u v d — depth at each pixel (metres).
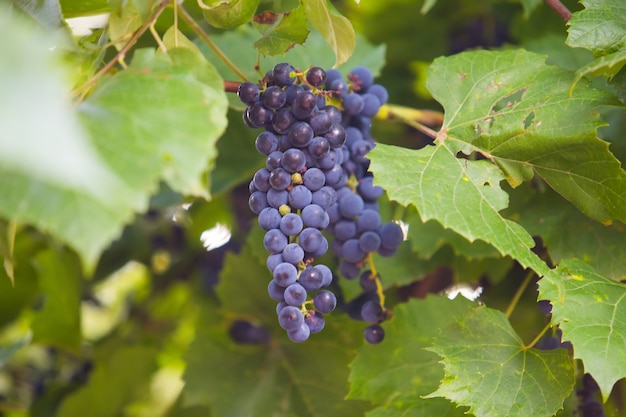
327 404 0.75
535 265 0.52
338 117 0.58
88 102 0.47
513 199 0.68
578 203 0.58
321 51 0.76
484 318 0.58
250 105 0.56
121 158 0.43
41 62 0.37
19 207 0.42
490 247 0.71
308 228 0.53
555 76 0.60
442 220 0.52
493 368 0.56
